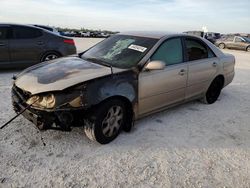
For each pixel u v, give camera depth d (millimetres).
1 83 5855
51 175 2662
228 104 5430
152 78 3670
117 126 3424
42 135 3428
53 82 3039
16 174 2637
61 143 3273
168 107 4246
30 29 7230
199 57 4695
